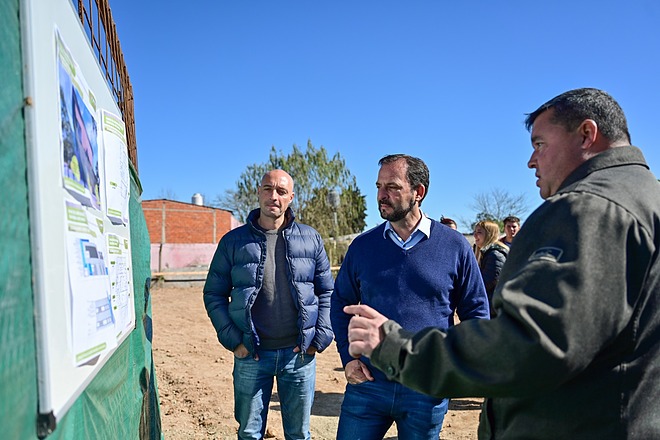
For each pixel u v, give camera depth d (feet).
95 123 5.86
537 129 5.50
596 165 4.97
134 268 9.46
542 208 4.85
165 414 16.33
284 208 11.13
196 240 125.08
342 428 9.10
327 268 11.73
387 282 8.91
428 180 9.23
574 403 4.46
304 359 11.16
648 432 4.28
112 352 5.45
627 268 4.26
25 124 3.16
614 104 5.23
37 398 3.05
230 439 14.33
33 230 3.11
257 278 10.80
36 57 3.40
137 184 12.15
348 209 84.53
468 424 16.38
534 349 4.03
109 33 9.05
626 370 4.36
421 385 4.71
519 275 4.42
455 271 9.07
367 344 5.24
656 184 4.84
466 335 4.53
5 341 2.65
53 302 3.36
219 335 10.85
